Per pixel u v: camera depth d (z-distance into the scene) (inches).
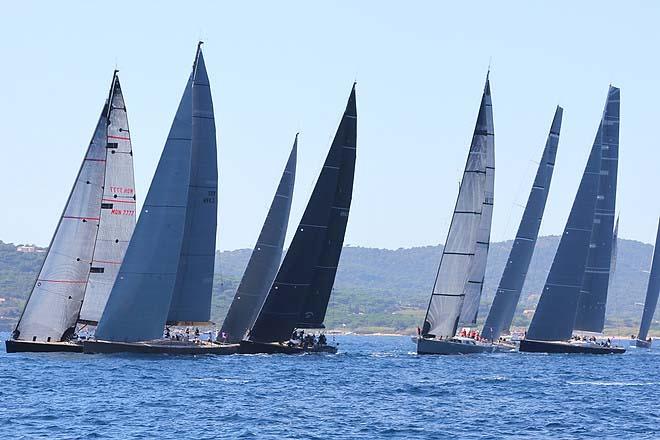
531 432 5693.9
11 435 5152.6
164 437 5206.7
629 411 6599.4
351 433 5482.3
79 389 6752.0
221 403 6348.4
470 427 5802.2
